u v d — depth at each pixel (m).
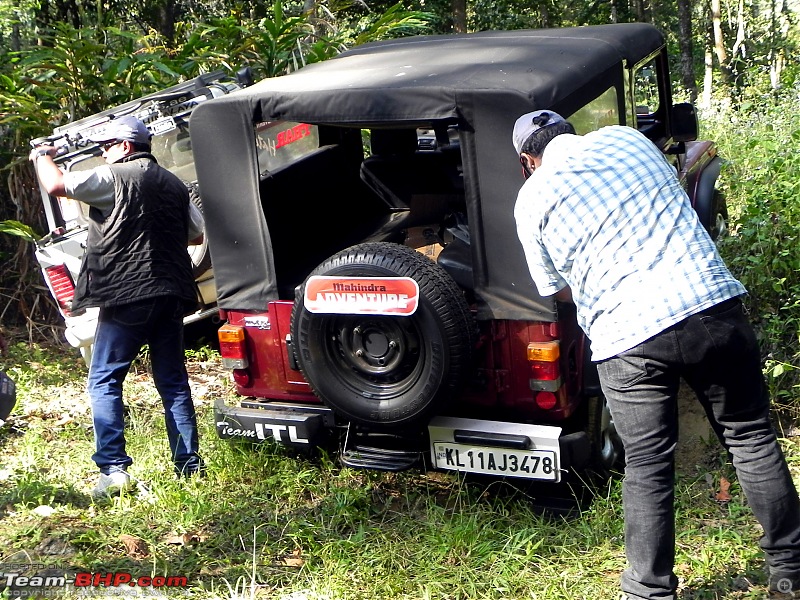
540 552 3.73
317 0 9.91
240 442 4.62
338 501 4.14
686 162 5.95
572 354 3.95
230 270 4.38
